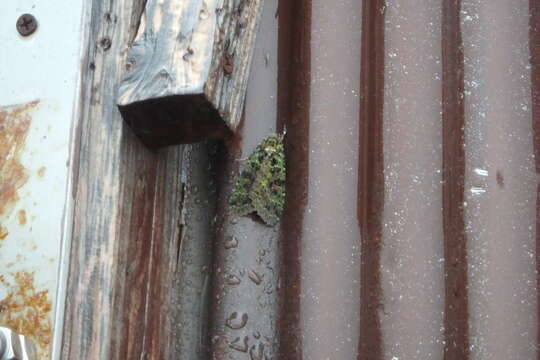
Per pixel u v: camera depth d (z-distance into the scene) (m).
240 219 1.17
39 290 1.09
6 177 1.11
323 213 1.17
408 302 1.16
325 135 1.18
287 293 1.16
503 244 1.16
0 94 1.11
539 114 1.18
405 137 1.18
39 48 1.12
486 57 1.19
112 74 1.11
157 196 1.14
